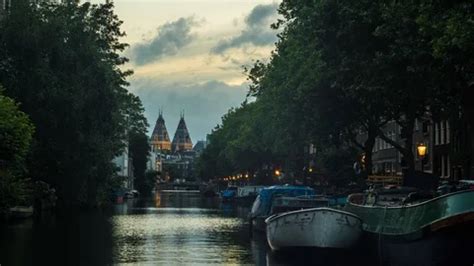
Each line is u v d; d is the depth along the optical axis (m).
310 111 39.47
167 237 36.97
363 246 26.73
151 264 24.55
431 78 25.05
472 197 20.05
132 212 68.19
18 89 49.56
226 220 54.06
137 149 157.50
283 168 92.44
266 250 30.25
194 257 27.11
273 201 37.28
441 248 20.62
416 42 23.61
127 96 66.44
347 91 31.36
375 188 28.31
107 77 54.28
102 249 29.72
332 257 26.89
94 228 42.75
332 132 41.78
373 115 38.56
